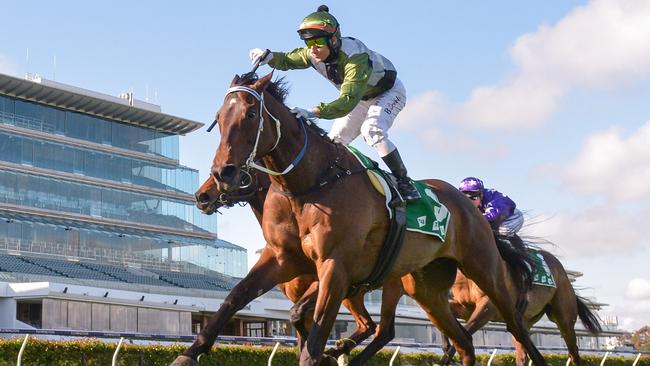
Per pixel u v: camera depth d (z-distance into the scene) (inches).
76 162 1469.0
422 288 221.1
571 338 333.4
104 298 1063.6
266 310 1264.8
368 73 189.2
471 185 288.7
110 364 394.6
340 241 174.1
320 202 174.1
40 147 1419.8
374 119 200.1
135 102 1589.6
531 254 315.0
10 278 1137.4
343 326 1147.3
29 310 1065.5
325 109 179.8
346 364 230.2
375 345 228.1
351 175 181.2
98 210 1477.6
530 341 230.7
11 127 1381.6
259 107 168.4
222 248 1609.3
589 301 359.3
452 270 221.8
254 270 179.6
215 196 251.1
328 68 194.1
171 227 1588.3
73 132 1485.0
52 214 1401.3
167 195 1601.9
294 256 180.9
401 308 1253.1
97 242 1416.1
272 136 171.5
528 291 299.0
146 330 1113.4
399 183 193.5
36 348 363.6
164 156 1631.4
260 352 466.0
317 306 171.3
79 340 391.9
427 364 539.2
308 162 175.5
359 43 195.6
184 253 1542.8
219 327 171.6
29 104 1428.4
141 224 1530.5
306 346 168.2
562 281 327.6
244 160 165.5
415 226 192.1
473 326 280.4
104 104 1512.1
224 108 168.2
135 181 1562.5
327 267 172.6
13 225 1304.1
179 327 1162.0
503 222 292.5
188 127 1658.5
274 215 178.7
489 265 219.3
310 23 187.6
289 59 198.1
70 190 1444.4
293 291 225.9
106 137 1540.4
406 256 192.4
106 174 1514.5
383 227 184.1
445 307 225.5
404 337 1234.0
